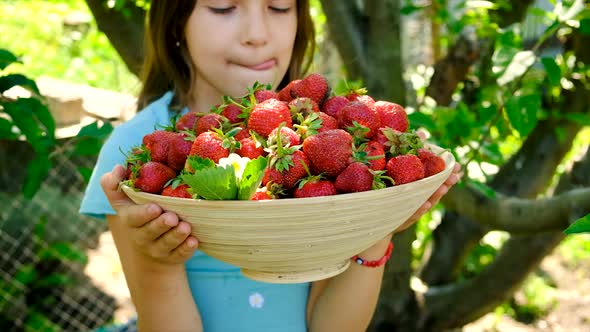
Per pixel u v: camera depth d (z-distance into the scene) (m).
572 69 1.35
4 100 1.04
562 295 2.41
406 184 0.66
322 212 0.63
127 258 0.92
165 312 0.86
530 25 1.55
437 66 1.49
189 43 0.94
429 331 1.57
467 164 1.14
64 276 2.18
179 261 0.75
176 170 0.73
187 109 1.02
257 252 0.67
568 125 1.47
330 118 0.75
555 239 1.50
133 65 1.31
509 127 1.43
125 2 1.29
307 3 1.06
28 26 3.42
